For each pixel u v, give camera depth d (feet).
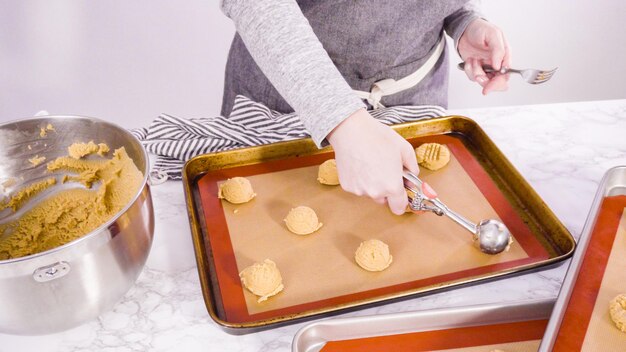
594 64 7.55
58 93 7.85
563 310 2.24
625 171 2.96
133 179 2.73
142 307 2.62
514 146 3.69
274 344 2.46
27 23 7.70
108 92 7.91
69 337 2.47
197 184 3.34
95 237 2.08
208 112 8.01
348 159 2.51
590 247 2.69
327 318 2.49
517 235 2.96
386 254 2.77
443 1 3.73
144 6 7.72
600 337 2.31
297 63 2.51
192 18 7.80
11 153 2.80
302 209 3.00
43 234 2.91
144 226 2.38
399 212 2.76
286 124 3.67
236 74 4.32
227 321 2.53
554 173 3.47
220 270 2.79
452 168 3.43
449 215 2.89
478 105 7.82
